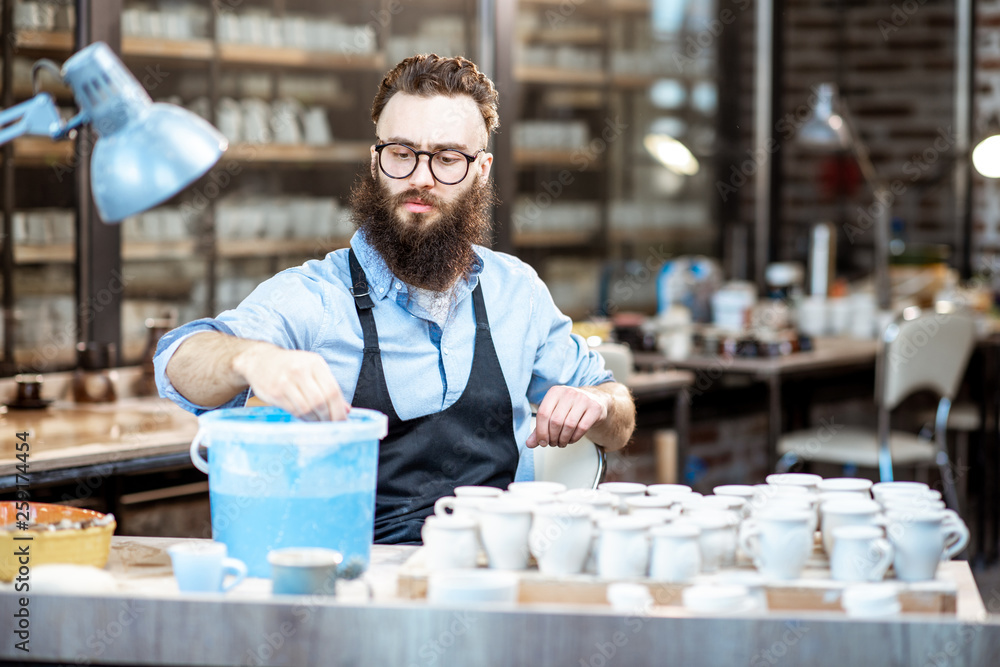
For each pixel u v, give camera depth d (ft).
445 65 5.78
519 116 14.69
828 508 4.43
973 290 16.06
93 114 4.14
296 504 4.29
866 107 18.56
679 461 11.28
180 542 4.87
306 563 3.91
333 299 5.83
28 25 9.38
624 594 3.86
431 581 3.87
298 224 11.98
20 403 8.59
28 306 9.52
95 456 7.06
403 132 5.62
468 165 5.72
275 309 5.67
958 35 18.52
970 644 3.62
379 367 5.78
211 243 11.13
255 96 11.64
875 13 18.37
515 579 3.96
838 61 18.39
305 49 11.95
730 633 3.66
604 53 15.69
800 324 14.67
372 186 5.87
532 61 14.80
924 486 4.99
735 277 17.26
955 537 4.61
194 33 10.89
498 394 5.94
